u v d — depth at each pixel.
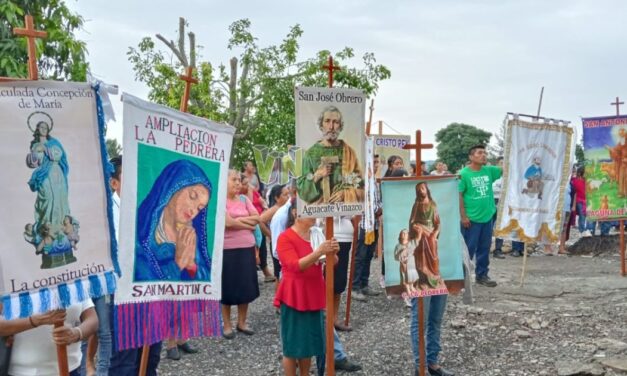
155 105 4.04
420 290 5.48
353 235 7.52
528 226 9.56
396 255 5.47
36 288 2.92
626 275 11.04
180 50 16.11
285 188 7.26
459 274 5.56
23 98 2.91
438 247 5.53
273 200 9.16
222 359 6.65
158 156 4.08
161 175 4.10
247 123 17.16
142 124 3.99
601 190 10.97
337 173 4.89
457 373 6.15
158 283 4.10
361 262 9.09
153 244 4.08
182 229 4.21
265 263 10.72
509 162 9.54
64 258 3.02
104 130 3.14
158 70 15.64
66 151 3.04
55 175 3.00
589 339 7.05
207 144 4.32
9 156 2.88
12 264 2.86
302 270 4.96
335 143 4.89
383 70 16.02
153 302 4.07
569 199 14.33
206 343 7.20
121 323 3.94
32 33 2.97
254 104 16.95
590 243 14.38
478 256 9.88
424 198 5.51
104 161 3.15
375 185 8.29
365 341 7.17
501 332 7.39
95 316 3.33
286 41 16.81
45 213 2.96
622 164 10.90
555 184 9.65
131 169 3.96
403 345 6.98
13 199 2.88
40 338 3.14
